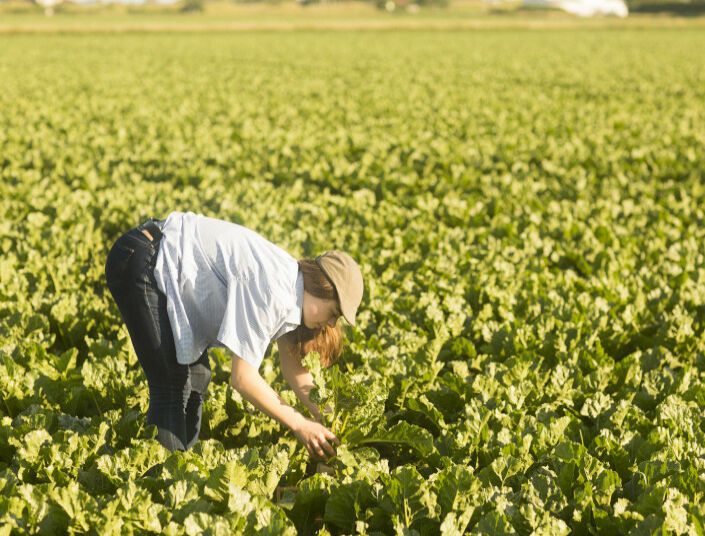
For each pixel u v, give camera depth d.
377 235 7.69
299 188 9.82
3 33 57.06
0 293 5.90
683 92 23.42
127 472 3.49
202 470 3.48
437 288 6.14
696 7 101.44
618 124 16.17
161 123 15.80
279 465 3.60
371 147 13.05
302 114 17.86
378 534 3.24
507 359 4.80
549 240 7.56
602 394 4.33
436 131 15.44
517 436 3.83
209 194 9.27
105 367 4.61
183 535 3.05
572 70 31.08
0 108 17.55
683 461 3.66
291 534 3.04
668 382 4.62
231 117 16.81
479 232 8.03
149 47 45.66
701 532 3.08
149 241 3.57
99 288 6.78
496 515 3.10
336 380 3.68
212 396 4.40
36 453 3.60
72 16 100.81
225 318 3.38
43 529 3.11
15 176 10.38
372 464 3.66
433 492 3.37
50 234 7.46
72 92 21.72
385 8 125.88
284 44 49.44
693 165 12.28
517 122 16.58
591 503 3.32
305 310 3.46
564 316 5.60
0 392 4.34
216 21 88.06
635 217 8.84
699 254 7.41
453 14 116.06
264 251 3.48
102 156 12.29
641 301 5.91
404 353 5.02
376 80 26.69
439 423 4.26
